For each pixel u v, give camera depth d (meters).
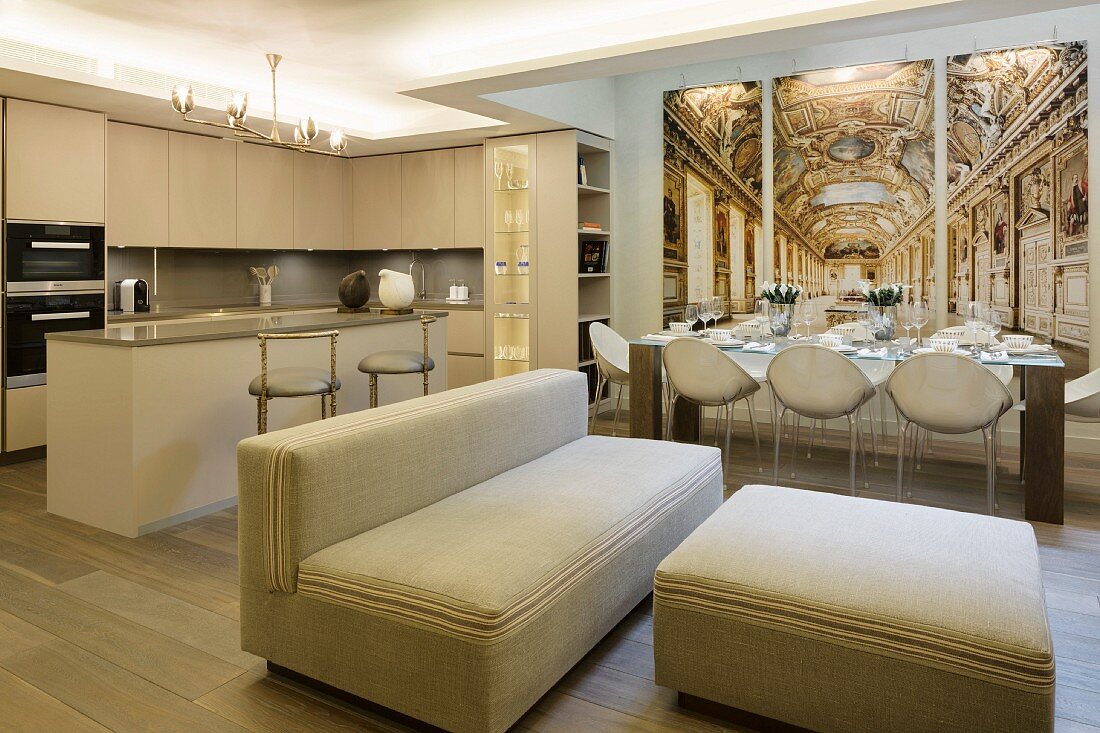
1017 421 5.50
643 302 6.91
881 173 5.80
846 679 1.99
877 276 5.89
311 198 7.66
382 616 2.11
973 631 1.87
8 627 2.78
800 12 4.13
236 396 4.22
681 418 5.77
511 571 2.15
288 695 2.34
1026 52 5.24
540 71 4.83
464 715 2.00
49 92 5.03
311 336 3.99
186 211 6.51
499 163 6.86
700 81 6.47
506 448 3.19
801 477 4.72
